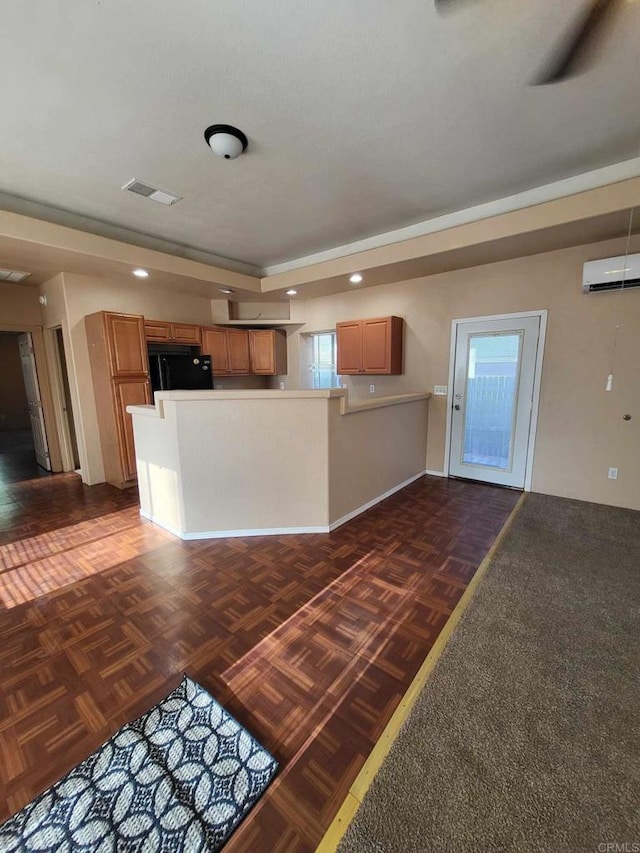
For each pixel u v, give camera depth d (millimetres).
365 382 5156
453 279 4164
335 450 2996
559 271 3496
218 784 1199
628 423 3336
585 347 3455
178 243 4098
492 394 4070
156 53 1639
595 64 1744
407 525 3141
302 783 1203
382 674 1635
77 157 2436
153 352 4977
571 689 1543
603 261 3131
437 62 1726
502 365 3955
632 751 1284
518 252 3531
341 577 2383
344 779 1212
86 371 4312
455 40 1607
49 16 1448
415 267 3996
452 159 2549
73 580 2395
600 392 3434
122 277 4266
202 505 2906
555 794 1155
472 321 4082
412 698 1512
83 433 4355
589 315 3404
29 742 1354
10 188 2824
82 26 1495
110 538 2980
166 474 3002
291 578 2377
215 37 1566
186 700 1514
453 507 3527
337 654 1752
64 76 1751
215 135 2184
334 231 3805
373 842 1047
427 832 1067
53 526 3236
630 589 2227
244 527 2971
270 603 2133
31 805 1145
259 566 2523
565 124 2195
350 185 2871
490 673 1630
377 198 3082
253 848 1041
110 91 1859
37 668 1698
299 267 4695
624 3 1435
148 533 3062
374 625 1945
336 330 4957
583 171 2723
